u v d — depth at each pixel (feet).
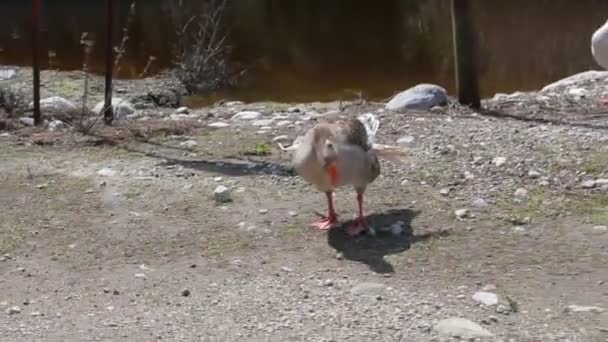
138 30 61.11
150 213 25.84
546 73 43.45
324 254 24.12
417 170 27.17
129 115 33.65
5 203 26.40
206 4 58.34
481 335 21.53
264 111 33.09
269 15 65.87
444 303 22.45
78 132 30.40
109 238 24.97
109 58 31.22
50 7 73.26
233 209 25.85
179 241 24.77
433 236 24.56
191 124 31.12
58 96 35.58
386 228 24.85
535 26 55.16
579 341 21.38
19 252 24.57
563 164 27.12
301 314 22.25
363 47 53.26
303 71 46.42
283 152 28.63
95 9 71.31
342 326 21.88
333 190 25.50
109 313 22.48
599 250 23.88
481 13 59.77
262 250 24.35
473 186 26.37
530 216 25.13
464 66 31.78
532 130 29.30
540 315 22.08
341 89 41.96
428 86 32.50
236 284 23.25
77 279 23.62
